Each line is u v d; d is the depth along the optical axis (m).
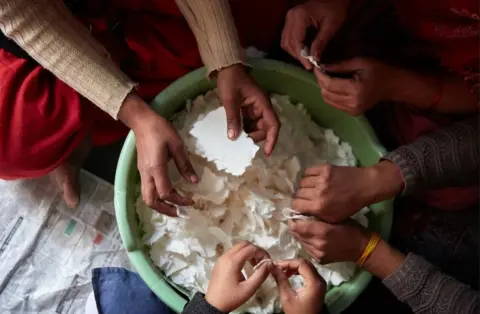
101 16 1.07
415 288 0.90
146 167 0.85
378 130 1.19
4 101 0.93
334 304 0.92
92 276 1.09
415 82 0.96
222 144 0.89
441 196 1.13
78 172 1.17
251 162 0.91
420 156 0.92
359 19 1.04
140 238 0.95
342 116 1.05
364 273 0.96
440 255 1.14
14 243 1.14
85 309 1.10
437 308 0.88
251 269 0.90
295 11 0.96
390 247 0.93
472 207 1.15
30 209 1.16
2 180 1.17
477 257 1.13
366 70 0.92
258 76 1.01
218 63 0.90
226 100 0.91
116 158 1.22
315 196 0.90
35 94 0.96
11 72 0.95
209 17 0.87
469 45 0.94
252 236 0.94
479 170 0.92
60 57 0.84
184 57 1.09
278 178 0.95
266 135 0.92
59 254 1.15
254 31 1.13
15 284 1.12
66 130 0.99
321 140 1.08
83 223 1.17
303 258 0.95
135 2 1.06
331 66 0.94
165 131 0.86
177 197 0.86
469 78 0.97
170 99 0.97
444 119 1.05
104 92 0.85
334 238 0.91
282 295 0.85
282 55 1.20
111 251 1.16
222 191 0.91
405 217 1.18
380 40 1.08
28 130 0.95
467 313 0.86
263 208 0.92
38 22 0.82
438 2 0.91
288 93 1.06
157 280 0.90
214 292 0.83
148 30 1.08
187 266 0.93
